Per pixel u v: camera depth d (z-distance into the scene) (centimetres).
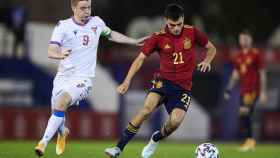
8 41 7494
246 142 5575
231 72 7762
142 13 10606
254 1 10619
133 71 3381
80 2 3453
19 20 7469
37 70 7325
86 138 7331
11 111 7119
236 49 7894
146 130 7450
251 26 10556
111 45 9500
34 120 7194
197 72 7744
